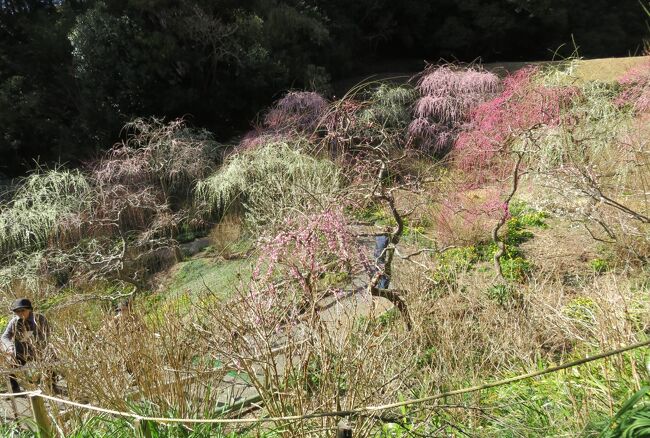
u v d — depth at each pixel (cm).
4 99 1692
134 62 1630
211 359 440
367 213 871
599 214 725
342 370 369
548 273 705
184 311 593
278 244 457
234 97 1748
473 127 1248
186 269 1130
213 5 1736
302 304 414
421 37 2383
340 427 276
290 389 359
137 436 344
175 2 1645
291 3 1980
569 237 807
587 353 422
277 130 1356
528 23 2362
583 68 1566
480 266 787
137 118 1568
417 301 529
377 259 550
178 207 1361
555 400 384
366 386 358
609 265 694
